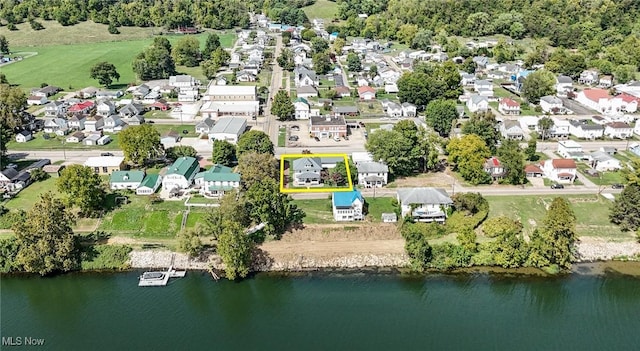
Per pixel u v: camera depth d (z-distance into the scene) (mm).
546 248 91875
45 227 90375
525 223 103938
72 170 102562
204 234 99250
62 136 151250
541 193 113938
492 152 131250
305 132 153750
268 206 97375
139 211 105625
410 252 93188
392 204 107938
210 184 112250
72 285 89188
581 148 135250
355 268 93438
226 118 160375
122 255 95000
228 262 88062
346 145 141875
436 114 147875
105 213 105312
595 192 114312
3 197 110688
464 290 87250
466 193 108812
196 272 92625
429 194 104188
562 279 90062
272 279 90875
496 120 147250
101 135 148250
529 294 86312
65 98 187375
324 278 90812
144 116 170375
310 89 192000
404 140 120875
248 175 110875
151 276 90250
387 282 89500
